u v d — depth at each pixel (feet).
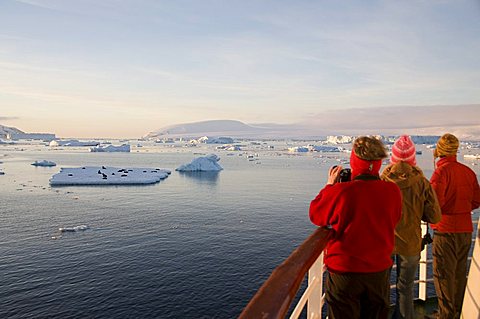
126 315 75.41
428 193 9.73
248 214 161.68
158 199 202.39
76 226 139.03
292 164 453.99
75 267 99.14
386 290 7.07
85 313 76.07
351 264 6.81
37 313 75.97
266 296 3.64
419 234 9.84
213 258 105.60
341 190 6.80
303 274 4.60
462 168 10.94
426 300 13.48
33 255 107.76
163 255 108.37
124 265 100.68
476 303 7.32
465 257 11.18
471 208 11.10
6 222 144.46
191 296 82.99
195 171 358.84
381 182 7.04
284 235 127.75
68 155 610.65
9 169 356.79
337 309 7.00
